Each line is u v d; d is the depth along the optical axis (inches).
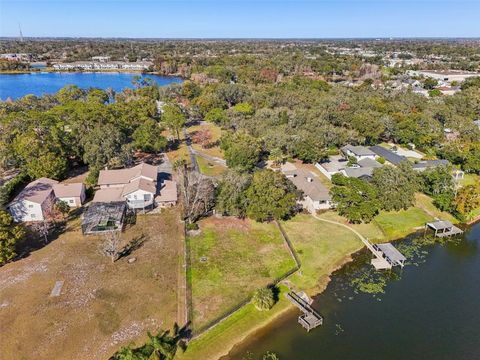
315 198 2508.6
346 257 2069.4
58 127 3336.6
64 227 2255.2
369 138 3890.3
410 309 1696.6
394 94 5398.6
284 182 2492.6
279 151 3230.8
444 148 3494.1
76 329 1491.1
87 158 2999.5
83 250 2020.2
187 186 2524.6
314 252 2084.2
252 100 5300.2
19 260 1925.4
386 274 1948.8
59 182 2883.9
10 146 2938.0
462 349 1480.1
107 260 1935.3
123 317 1560.0
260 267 1927.9
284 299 1728.6
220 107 5113.2
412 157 3567.9
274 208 2260.1
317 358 1423.5
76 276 1803.6
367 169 3019.2
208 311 1617.9
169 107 4576.8
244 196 2377.0
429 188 2775.6
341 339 1518.2
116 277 1803.6
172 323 1540.4
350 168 3048.7
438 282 1894.7
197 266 1910.7
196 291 1736.0
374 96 5275.6
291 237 2214.6
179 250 2039.9
